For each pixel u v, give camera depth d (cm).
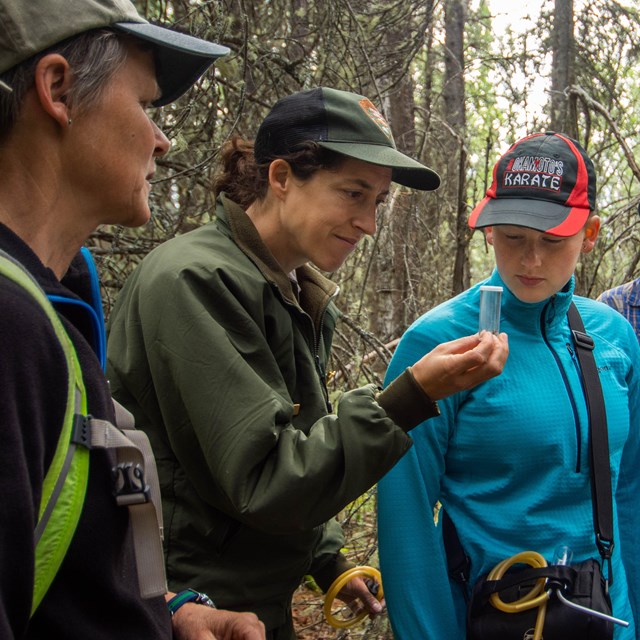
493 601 158
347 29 401
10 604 70
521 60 550
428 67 598
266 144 157
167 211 334
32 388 71
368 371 343
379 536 170
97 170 91
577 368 172
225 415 131
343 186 152
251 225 154
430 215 557
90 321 93
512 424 163
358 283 447
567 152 165
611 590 169
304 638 321
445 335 172
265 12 360
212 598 146
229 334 137
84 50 88
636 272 445
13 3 83
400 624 166
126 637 86
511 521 163
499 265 168
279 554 152
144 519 89
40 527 75
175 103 329
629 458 188
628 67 516
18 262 76
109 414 88
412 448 167
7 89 80
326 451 128
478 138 620
